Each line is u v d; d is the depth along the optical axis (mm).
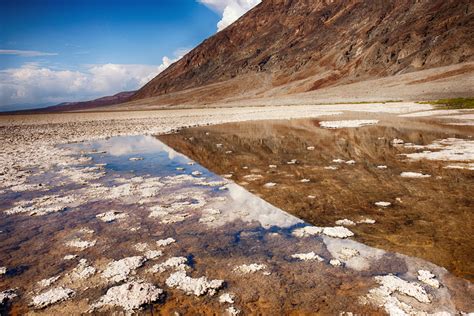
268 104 102750
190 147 19188
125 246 6707
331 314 4371
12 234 7453
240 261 5898
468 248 5867
